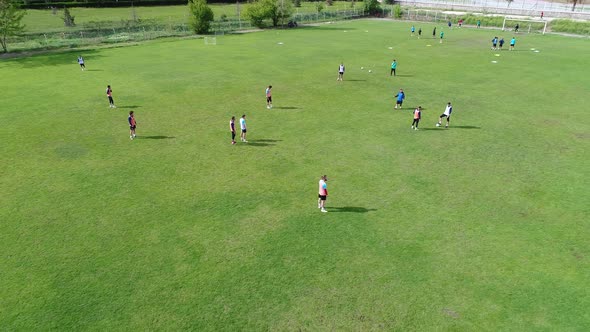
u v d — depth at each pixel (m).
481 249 16.08
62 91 36.53
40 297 13.71
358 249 16.09
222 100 34.06
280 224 17.66
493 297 13.79
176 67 45.53
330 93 35.91
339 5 114.44
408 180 21.28
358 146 25.31
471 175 21.78
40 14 94.50
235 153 24.45
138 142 26.00
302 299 13.71
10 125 28.61
